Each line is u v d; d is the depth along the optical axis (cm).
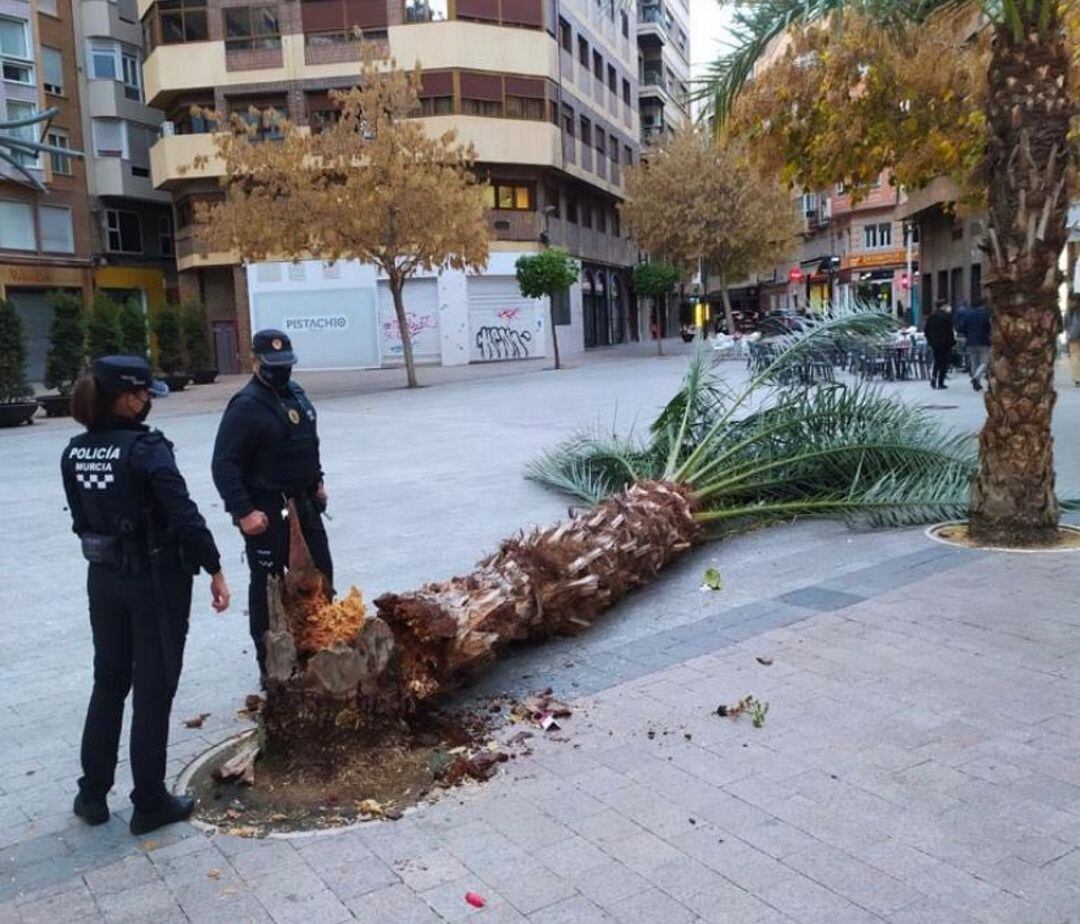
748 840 334
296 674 391
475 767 392
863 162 1200
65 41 4012
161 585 356
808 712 432
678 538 671
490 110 3712
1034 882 303
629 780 381
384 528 873
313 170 2444
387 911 304
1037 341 666
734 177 3866
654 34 5541
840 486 820
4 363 2097
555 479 983
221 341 4066
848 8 741
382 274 3775
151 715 356
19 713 484
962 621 536
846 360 1248
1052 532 686
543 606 519
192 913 308
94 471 354
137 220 4350
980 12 712
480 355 3878
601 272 4981
